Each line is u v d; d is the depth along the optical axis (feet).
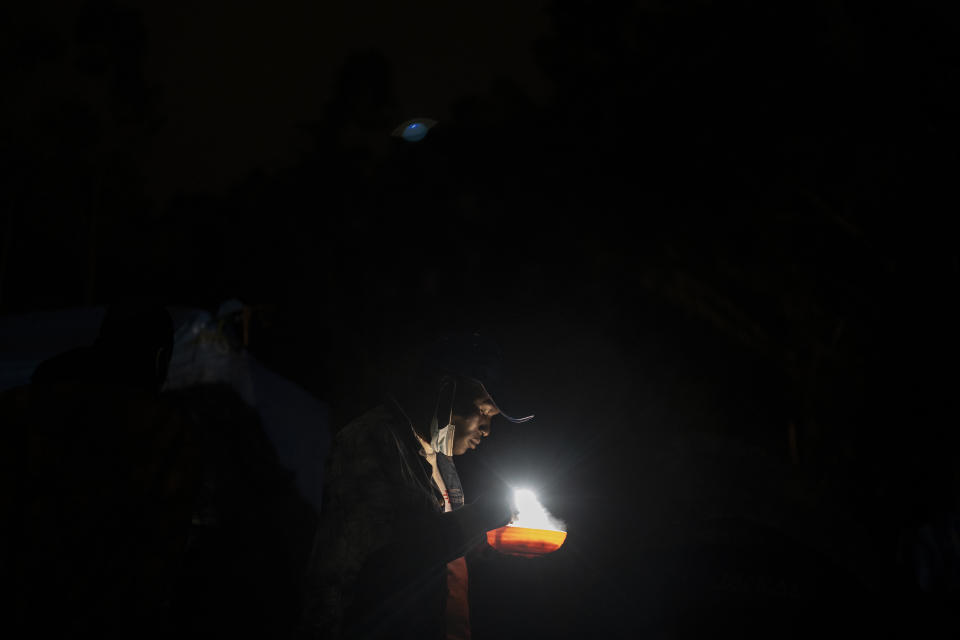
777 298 42.52
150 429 5.20
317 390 46.32
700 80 48.34
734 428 40.32
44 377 5.92
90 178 62.08
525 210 58.23
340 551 5.74
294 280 63.52
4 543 4.70
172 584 5.27
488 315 56.59
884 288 38.04
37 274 61.31
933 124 39.63
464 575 6.23
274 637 14.12
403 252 62.64
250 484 17.84
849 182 41.19
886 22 41.19
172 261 66.49
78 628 4.81
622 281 49.98
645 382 43.06
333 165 67.72
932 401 32.09
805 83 43.83
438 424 6.49
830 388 36.81
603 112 53.11
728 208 45.80
